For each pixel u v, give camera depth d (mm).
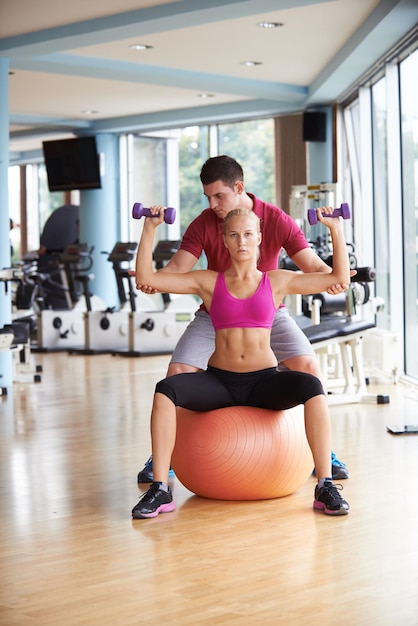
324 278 3623
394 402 6551
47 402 6840
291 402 3691
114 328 10734
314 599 2631
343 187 10242
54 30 7230
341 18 7121
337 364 7598
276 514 3588
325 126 10430
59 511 3715
